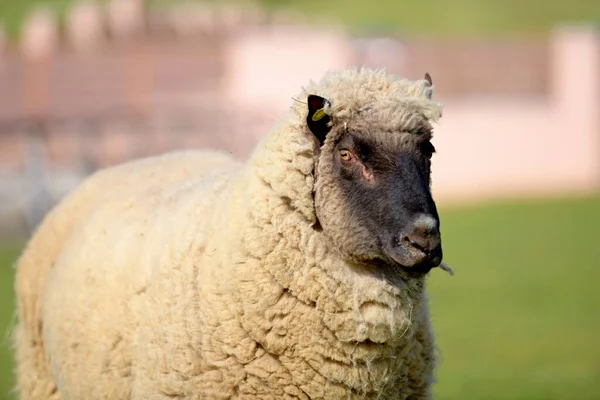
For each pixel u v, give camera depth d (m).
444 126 44.41
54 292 9.48
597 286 26.58
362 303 7.68
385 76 8.03
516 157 45.12
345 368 7.69
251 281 7.62
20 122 41.72
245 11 61.31
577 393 15.76
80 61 43.56
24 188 37.72
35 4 66.75
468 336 21.33
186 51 43.94
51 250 10.27
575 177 45.69
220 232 7.90
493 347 20.22
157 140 42.28
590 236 34.31
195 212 8.43
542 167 45.34
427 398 8.35
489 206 41.38
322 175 7.75
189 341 7.78
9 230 35.88
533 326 22.19
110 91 43.66
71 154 41.47
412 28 72.12
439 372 17.97
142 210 9.24
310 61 43.84
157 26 48.94
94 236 9.30
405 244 7.44
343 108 7.77
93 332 8.70
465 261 30.34
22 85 43.62
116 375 8.46
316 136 7.78
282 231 7.66
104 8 50.09
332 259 7.71
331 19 73.25
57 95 43.59
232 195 8.01
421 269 7.54
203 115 42.72
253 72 43.75
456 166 44.62
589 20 73.81
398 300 7.77
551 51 45.41
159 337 7.98
